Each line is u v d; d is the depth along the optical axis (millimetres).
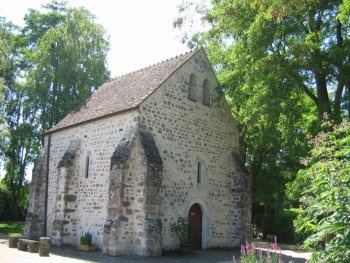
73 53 29219
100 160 18156
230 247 20312
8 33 33938
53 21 34750
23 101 31062
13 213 35281
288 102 15984
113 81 23359
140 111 16797
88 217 18219
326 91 16312
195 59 20047
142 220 15680
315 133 14961
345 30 16438
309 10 15039
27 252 16250
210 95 20641
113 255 15273
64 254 15883
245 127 21266
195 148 19312
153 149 16578
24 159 32188
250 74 16125
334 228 5246
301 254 19484
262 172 26359
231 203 20922
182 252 17141
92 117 18984
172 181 17859
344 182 5605
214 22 20938
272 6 13906
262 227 31328
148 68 21594
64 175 18969
